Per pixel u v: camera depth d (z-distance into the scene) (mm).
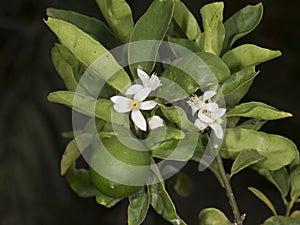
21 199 1050
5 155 1046
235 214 576
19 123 1063
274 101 1229
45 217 1096
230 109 582
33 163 1052
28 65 1135
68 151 582
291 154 573
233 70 574
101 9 579
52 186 1109
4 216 1039
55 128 1080
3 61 1159
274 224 600
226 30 592
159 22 546
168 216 542
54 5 1165
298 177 621
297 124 1230
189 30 584
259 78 1244
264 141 571
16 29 1190
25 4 1203
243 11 591
